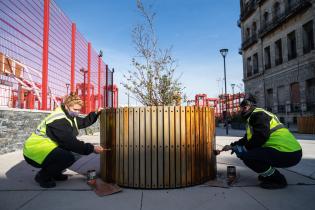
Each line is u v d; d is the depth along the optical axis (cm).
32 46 802
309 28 2448
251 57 3612
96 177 411
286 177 423
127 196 330
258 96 3356
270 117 368
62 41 1017
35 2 816
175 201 311
